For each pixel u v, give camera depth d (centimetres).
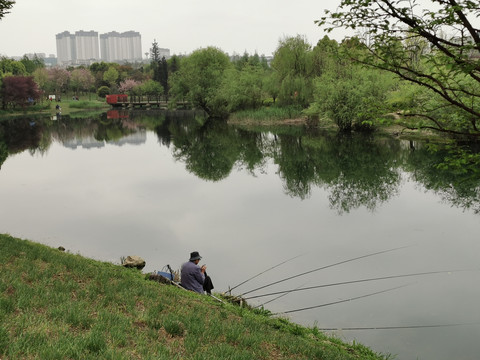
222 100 7206
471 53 693
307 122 5862
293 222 1842
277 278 1257
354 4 681
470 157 781
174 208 2081
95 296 773
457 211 1941
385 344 889
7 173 3014
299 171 3025
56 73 14938
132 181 2756
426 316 1012
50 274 865
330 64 4888
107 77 15838
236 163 3434
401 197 2230
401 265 1335
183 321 716
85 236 1652
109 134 5712
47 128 6550
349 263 1364
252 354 623
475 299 1095
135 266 1315
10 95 9781
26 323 563
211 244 1562
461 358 833
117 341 563
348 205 2105
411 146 3716
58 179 2809
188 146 4472
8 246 1080
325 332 938
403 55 728
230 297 1084
